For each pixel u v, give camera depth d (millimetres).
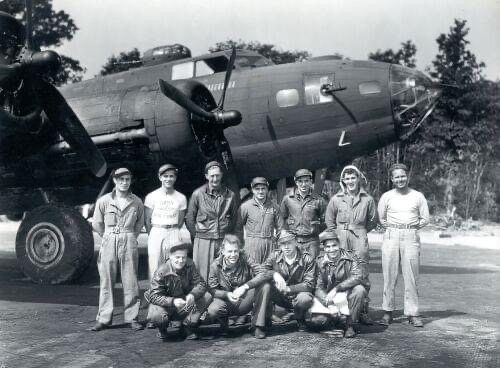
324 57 11594
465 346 5340
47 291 8867
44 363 4773
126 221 6262
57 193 10711
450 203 39312
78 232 9320
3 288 9148
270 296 5867
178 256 5500
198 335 5723
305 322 6043
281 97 10797
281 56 38344
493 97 38469
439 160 39906
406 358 4914
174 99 8750
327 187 23406
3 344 5426
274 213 6906
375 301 8109
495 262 14516
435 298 8320
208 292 5801
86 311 7176
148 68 12086
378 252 18219
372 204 6777
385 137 10602
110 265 6152
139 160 9562
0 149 9336
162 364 4734
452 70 38719
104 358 4930
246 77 11203
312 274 5918
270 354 5051
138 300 6246
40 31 28406
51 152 9742
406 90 10344
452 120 39406
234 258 5750
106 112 9469
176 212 6664
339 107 10523
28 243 9562
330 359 4879
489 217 40375
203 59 11695
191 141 9148
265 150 11031
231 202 6734
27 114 8789
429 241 23969
